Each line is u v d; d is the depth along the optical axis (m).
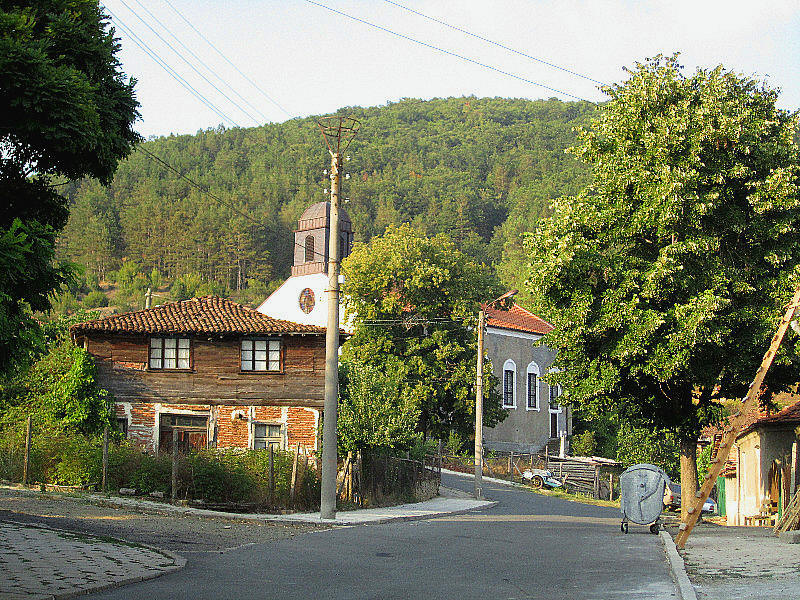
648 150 25.39
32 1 12.64
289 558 14.78
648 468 20.89
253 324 37.84
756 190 24.70
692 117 24.88
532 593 10.98
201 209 182.75
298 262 70.31
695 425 27.05
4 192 12.84
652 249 25.89
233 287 172.00
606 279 25.69
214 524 20.61
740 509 36.81
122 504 23.36
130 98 13.80
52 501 22.81
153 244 182.00
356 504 29.52
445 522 24.58
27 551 13.05
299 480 26.92
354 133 27.61
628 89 26.81
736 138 24.48
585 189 27.31
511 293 42.34
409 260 56.81
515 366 70.75
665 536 19.39
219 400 37.56
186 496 25.23
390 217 190.88
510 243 175.50
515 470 60.22
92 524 18.19
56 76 11.39
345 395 34.22
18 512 19.19
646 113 26.17
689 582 11.29
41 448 27.44
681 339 23.83
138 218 186.25
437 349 56.22
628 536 20.03
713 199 24.39
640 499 20.80
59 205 13.59
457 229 189.25
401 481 35.34
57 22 12.54
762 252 25.12
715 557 15.06
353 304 57.22
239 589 11.12
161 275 179.75
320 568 13.55
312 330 37.22
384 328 56.12
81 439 27.97
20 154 12.48
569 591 11.14
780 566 13.43
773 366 24.94
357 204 197.25
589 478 57.81
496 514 30.98
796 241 25.03
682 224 24.70
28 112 11.34
